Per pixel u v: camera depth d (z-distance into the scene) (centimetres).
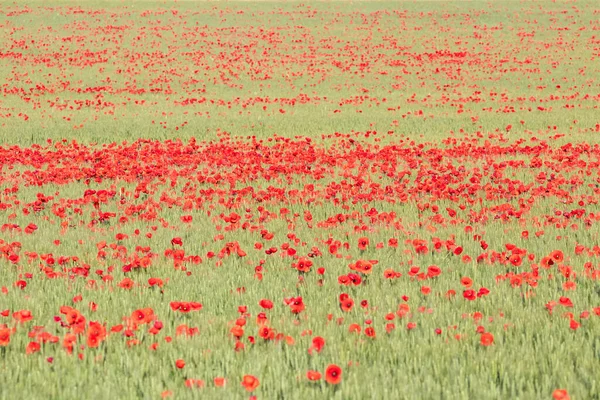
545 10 11256
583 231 1802
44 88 6288
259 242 1741
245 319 1080
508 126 4209
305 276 1436
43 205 2166
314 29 9938
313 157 3102
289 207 2236
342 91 6309
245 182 2702
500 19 10600
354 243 1748
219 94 6188
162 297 1312
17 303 1247
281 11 11388
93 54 8131
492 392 860
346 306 1168
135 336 1079
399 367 956
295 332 1105
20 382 899
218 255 1593
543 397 857
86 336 1055
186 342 1052
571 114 4916
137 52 8300
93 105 5625
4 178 2792
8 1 11681
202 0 12550
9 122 4684
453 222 1962
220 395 861
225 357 992
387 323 1106
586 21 10331
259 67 7531
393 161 3095
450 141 3884
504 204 2080
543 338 1040
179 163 3162
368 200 2275
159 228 1950
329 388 877
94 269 1503
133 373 921
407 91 6288
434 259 1559
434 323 1133
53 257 1609
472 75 7062
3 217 2109
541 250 1609
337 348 1027
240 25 10206
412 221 2006
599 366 936
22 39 8950
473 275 1438
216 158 3138
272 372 938
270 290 1319
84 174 2759
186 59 7956
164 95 6172
